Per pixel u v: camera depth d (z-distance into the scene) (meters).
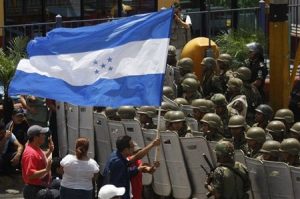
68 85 21.23
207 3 34.50
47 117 28.12
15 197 25.77
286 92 26.45
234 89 25.69
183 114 23.41
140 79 20.14
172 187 23.47
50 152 22.86
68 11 35.06
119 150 20.84
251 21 32.59
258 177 20.86
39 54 21.86
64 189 21.08
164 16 20.30
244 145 21.95
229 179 19.58
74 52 21.28
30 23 34.41
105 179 20.98
